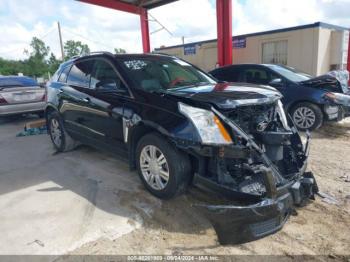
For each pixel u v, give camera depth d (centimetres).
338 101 659
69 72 544
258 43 1571
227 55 1003
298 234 300
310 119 693
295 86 711
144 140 361
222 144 293
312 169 466
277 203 273
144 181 378
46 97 595
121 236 304
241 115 334
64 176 466
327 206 349
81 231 314
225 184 299
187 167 335
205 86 405
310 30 1371
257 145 305
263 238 295
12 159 571
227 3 974
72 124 522
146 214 342
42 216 347
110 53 459
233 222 268
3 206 375
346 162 495
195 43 1853
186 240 296
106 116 424
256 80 786
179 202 364
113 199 380
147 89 400
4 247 293
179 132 312
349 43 1416
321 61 1402
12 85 995
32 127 821
